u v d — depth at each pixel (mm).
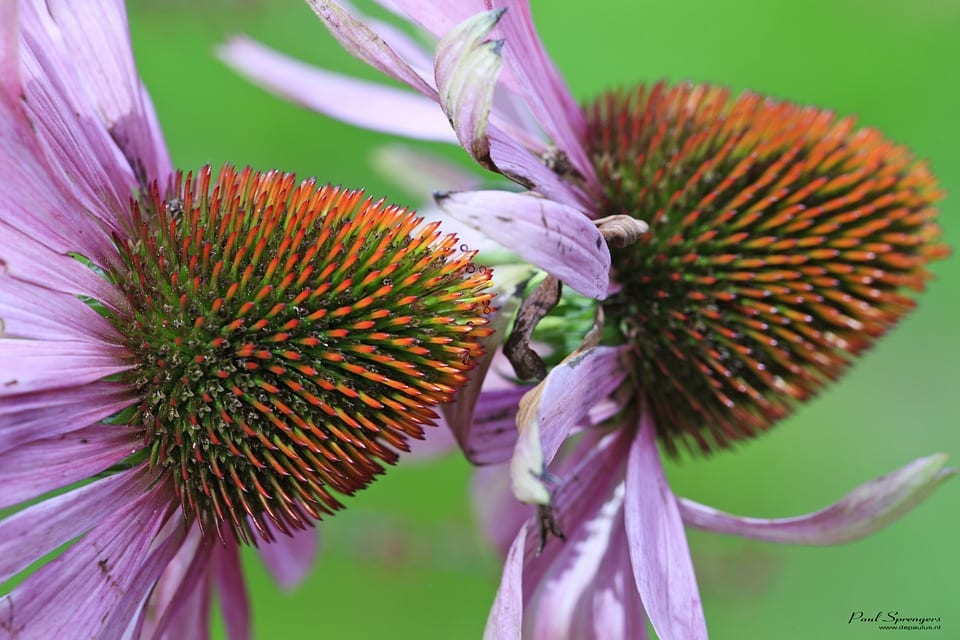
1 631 219
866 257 254
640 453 244
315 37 319
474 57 216
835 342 254
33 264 222
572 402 228
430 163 296
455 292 228
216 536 232
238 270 227
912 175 261
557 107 243
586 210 243
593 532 247
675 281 247
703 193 251
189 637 240
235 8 297
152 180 239
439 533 294
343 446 228
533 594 245
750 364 250
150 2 295
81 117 232
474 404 232
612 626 246
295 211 230
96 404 223
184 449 225
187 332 226
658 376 248
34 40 229
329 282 227
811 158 254
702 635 234
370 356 226
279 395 226
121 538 225
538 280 234
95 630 224
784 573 319
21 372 218
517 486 213
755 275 250
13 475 218
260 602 323
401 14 238
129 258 228
